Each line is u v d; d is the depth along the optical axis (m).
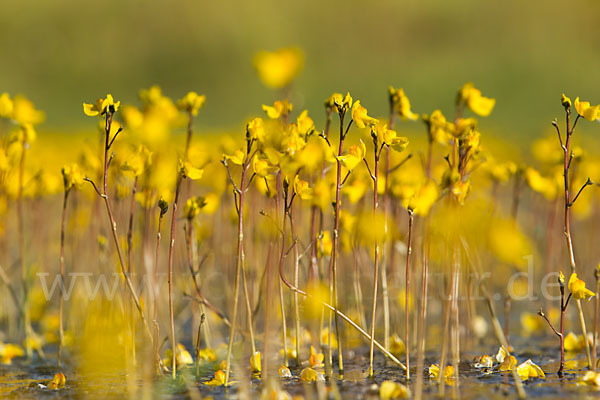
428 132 5.50
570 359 5.81
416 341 6.40
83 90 41.50
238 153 4.74
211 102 39.31
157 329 5.45
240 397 4.62
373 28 45.34
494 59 40.59
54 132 18.42
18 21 44.34
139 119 5.30
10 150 6.25
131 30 45.62
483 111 5.13
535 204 9.38
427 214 5.00
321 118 31.36
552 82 36.84
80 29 44.78
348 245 6.45
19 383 5.38
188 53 44.91
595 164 7.76
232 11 46.16
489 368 5.48
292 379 5.18
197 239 6.98
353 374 5.34
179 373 5.52
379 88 37.00
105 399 4.79
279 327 6.78
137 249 7.02
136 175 4.84
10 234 9.52
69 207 8.11
